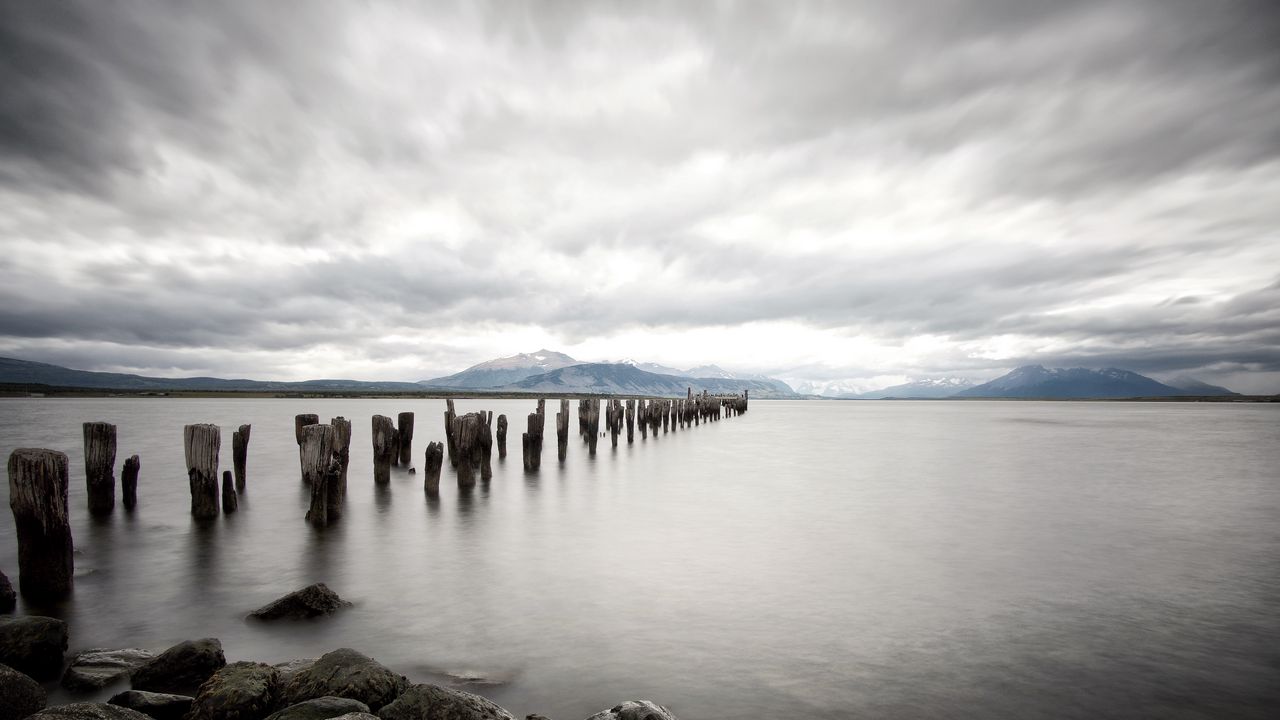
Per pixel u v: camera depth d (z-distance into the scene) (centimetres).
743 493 1894
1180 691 652
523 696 641
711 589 975
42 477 910
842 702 625
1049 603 913
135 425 4919
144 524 1413
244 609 895
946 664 712
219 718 528
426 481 1753
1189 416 9500
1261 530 1402
